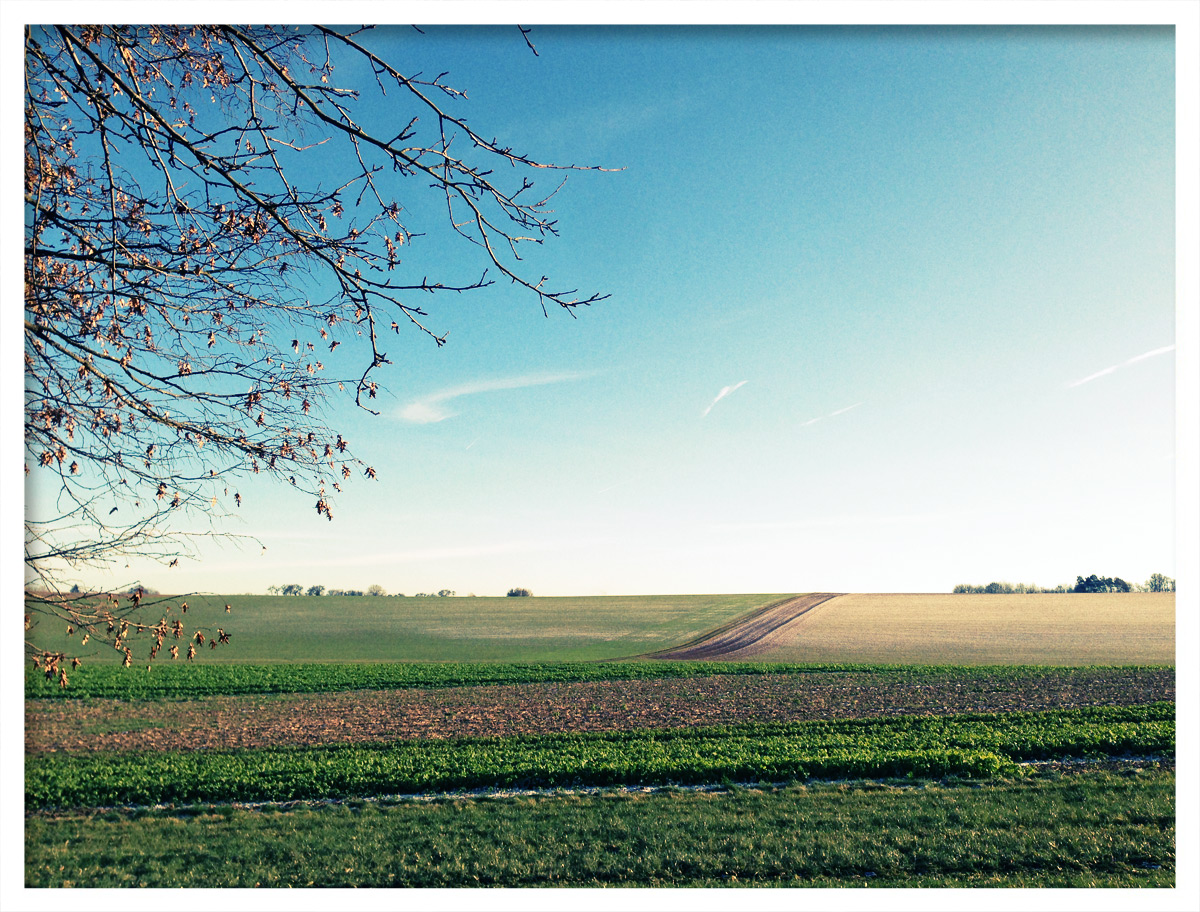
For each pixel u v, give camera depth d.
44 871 9.27
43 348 5.03
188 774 15.27
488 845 10.12
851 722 21.77
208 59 5.71
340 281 5.46
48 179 5.38
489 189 5.41
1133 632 65.81
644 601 98.75
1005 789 12.60
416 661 50.00
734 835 10.29
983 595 102.81
